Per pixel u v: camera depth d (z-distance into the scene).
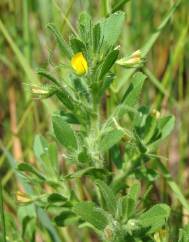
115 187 0.32
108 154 0.33
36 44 0.49
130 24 0.45
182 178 0.45
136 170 0.33
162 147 0.44
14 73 0.49
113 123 0.31
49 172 0.32
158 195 0.38
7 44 0.49
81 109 0.30
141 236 0.28
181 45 0.43
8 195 0.42
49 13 0.48
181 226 0.37
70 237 0.41
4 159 0.44
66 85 0.30
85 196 0.38
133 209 0.28
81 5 0.44
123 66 0.30
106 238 0.28
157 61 0.48
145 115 0.33
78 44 0.28
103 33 0.29
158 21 0.50
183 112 0.47
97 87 0.29
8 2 0.50
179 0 0.39
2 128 0.50
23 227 0.34
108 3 0.37
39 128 0.44
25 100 0.46
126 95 0.31
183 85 0.50
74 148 0.30
